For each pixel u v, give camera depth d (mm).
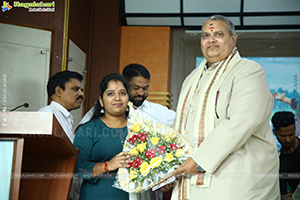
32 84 4832
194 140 2396
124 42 6695
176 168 2291
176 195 2393
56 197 2170
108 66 6391
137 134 2447
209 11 6477
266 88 2352
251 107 2230
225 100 2377
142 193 2629
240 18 6512
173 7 6488
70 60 5312
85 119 2834
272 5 6320
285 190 3635
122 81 2773
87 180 2588
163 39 6652
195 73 2723
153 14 6562
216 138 2205
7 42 4750
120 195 2566
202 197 2273
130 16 6594
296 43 6531
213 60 2586
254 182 2240
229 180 2234
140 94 3389
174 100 6688
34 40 4922
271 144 2363
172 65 6746
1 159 1711
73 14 5484
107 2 6523
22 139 1746
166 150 2375
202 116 2414
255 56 6609
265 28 6602
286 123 3797
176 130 2551
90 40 6332
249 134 2209
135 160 2342
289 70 6520
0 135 1817
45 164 2264
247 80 2334
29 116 1773
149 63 6625
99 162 2586
